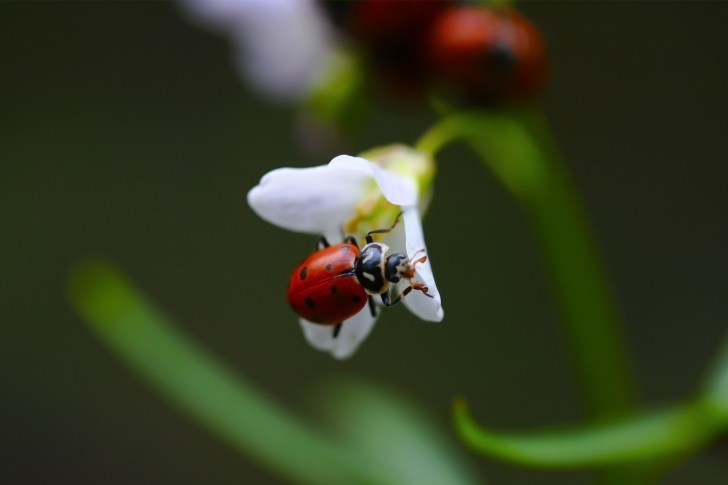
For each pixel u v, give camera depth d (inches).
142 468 9.4
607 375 5.1
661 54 9.3
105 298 5.2
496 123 5.0
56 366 9.7
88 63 10.4
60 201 10.0
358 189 4.6
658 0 9.4
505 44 4.9
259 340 9.7
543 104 9.6
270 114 10.1
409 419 5.6
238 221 9.9
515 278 9.2
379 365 9.3
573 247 5.1
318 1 5.2
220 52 10.3
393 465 5.4
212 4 5.6
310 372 9.5
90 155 10.2
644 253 9.2
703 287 9.0
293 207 4.5
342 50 5.3
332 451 5.2
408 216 4.5
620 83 9.4
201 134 10.2
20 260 9.8
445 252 9.4
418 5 5.0
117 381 9.7
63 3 10.5
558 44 9.5
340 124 5.4
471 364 9.1
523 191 5.1
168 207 10.0
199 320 9.8
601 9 9.4
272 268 9.8
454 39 4.9
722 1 9.3
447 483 5.4
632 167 9.4
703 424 4.8
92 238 9.9
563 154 9.6
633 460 4.7
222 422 5.2
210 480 9.4
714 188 9.2
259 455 5.2
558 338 9.0
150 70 10.4
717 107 9.2
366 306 4.6
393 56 5.1
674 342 9.0
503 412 8.9
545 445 4.7
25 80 10.4
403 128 9.5
